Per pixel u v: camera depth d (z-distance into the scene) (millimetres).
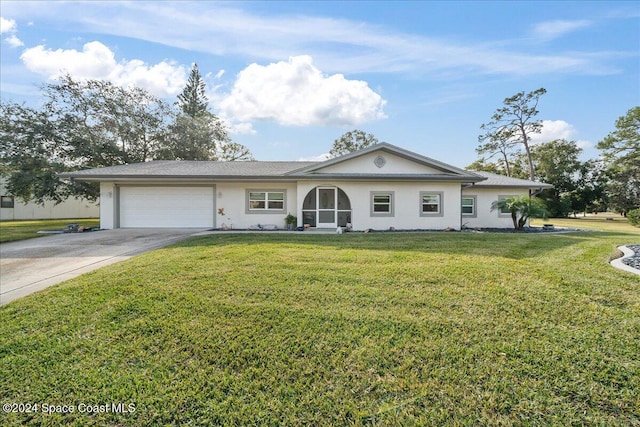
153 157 27562
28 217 27797
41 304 4355
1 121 21172
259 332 3586
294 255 7414
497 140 37812
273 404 2492
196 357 3119
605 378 2732
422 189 15039
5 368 2918
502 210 15492
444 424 2279
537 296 4562
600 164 34938
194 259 6922
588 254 7598
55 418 2344
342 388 2672
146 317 3943
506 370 2863
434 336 3467
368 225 14844
